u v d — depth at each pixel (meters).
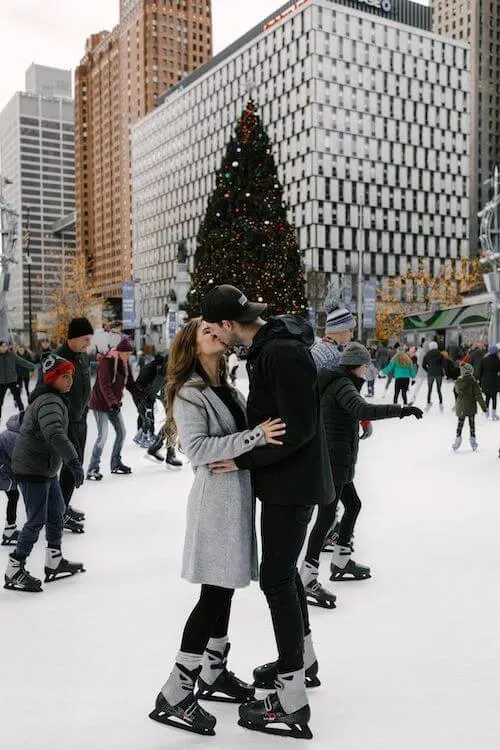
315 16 96.38
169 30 157.38
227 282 29.58
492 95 140.12
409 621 3.86
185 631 2.76
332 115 98.88
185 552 2.80
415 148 107.31
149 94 156.12
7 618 3.97
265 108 106.19
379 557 5.11
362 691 3.03
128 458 10.32
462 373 10.51
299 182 100.94
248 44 107.75
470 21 139.25
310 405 2.61
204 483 2.77
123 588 4.48
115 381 8.51
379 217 103.88
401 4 109.56
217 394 2.87
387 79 103.88
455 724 2.73
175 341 2.84
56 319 78.38
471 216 136.75
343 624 3.84
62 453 4.27
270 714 2.69
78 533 5.89
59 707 2.91
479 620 3.86
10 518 5.55
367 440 12.07
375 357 33.16
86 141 185.88
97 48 179.12
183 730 2.72
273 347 2.65
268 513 2.73
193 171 121.62
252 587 4.54
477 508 6.70
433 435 12.71
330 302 5.00
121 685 3.12
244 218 29.67
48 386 4.43
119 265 170.88
